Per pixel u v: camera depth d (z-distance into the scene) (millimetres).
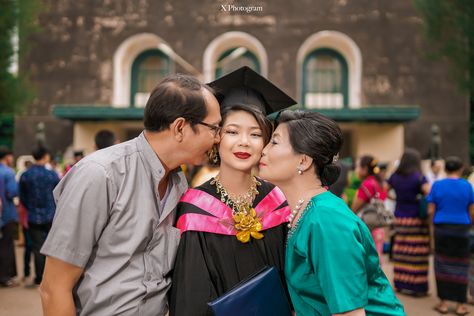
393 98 16406
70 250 1736
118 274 1833
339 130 1922
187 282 2059
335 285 1610
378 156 14883
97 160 1831
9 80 10539
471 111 19953
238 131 2193
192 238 2146
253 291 1887
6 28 9547
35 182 6023
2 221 6312
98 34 16812
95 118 14695
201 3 16703
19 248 9289
